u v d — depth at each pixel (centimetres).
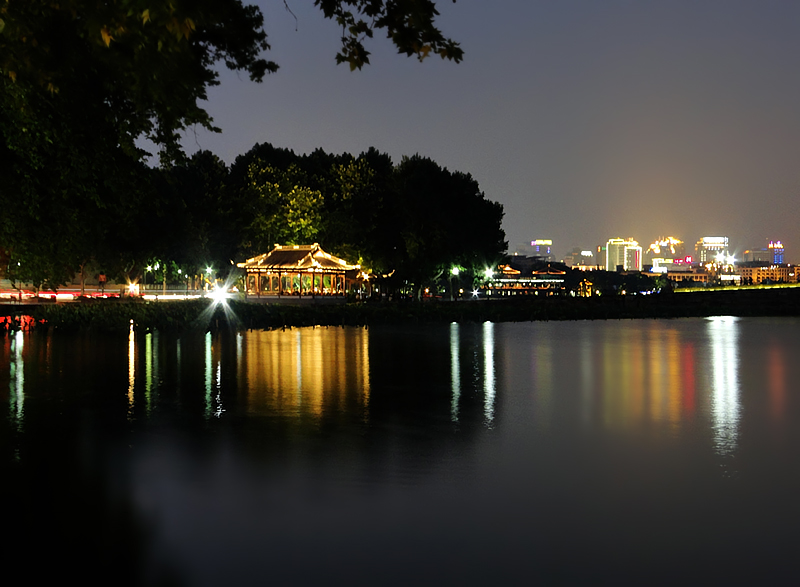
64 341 3838
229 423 1655
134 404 1895
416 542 918
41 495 1084
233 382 2366
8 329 4278
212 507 1039
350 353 3556
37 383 2262
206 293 9475
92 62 1170
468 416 1789
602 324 7094
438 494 1116
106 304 4994
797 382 2564
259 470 1238
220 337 4506
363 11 909
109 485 1138
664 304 10188
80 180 2997
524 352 3747
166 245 7756
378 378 2533
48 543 902
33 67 969
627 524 989
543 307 8631
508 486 1161
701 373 2841
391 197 10781
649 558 874
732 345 4422
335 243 10525
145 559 855
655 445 1476
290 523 979
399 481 1181
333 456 1349
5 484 1140
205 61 1340
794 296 10556
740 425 1708
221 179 10412
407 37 904
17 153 2892
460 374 2700
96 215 3356
